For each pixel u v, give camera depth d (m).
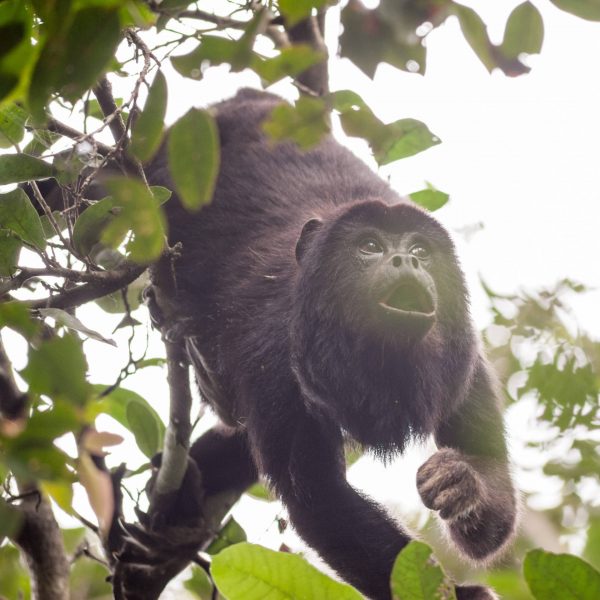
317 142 4.66
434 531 10.84
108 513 3.85
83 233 7.12
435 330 9.33
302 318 9.41
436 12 4.14
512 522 9.56
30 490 7.07
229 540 9.50
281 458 9.48
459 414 10.05
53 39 3.54
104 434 3.89
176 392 8.41
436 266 9.38
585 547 10.45
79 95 3.72
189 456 10.23
